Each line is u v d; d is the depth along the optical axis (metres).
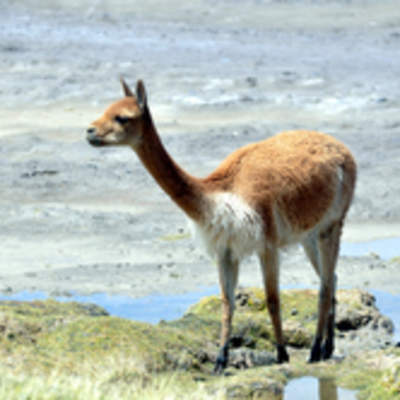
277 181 32.28
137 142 31.38
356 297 40.94
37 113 97.88
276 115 96.19
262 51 137.88
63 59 128.75
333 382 30.92
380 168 73.38
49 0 196.00
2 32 154.00
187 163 76.50
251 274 48.66
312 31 157.50
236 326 36.06
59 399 22.64
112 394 25.16
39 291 44.84
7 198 66.56
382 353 33.50
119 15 179.00
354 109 97.62
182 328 34.97
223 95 104.31
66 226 58.78
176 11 183.75
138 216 61.50
